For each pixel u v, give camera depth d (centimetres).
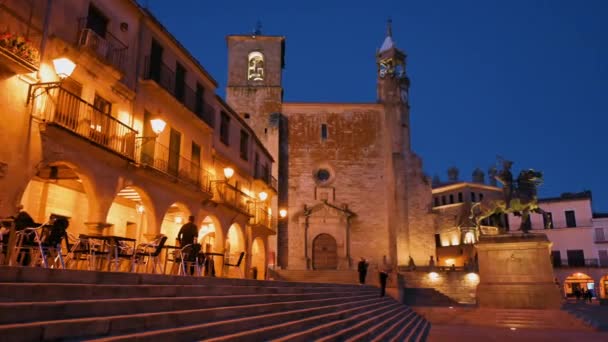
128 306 629
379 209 4241
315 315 1080
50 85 1228
